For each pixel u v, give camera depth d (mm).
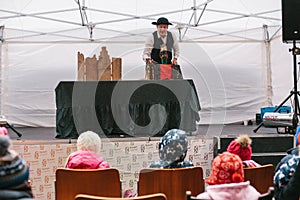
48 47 8703
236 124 8625
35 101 8734
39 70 8727
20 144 4504
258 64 8742
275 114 5660
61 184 2861
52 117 8742
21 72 8688
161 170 2807
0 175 1924
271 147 5164
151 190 2836
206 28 8562
